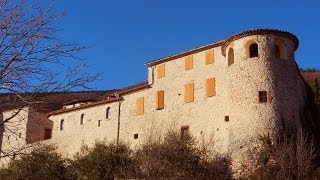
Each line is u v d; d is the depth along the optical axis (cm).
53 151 4119
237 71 3931
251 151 3619
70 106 5669
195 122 4312
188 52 4619
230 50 4156
